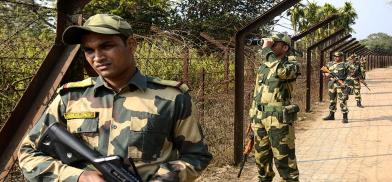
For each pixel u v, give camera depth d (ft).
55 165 5.90
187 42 23.36
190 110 6.27
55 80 9.01
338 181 19.16
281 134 14.80
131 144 5.89
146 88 6.15
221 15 65.57
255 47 27.86
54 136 6.02
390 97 57.98
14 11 11.65
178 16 61.36
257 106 15.53
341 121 37.09
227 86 25.25
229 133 23.30
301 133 31.45
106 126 6.01
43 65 8.98
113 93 6.14
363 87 77.51
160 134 6.00
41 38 12.89
